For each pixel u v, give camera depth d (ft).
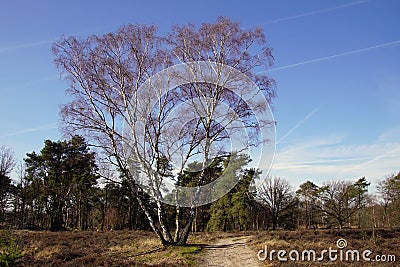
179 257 56.29
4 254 43.06
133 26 68.33
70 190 153.58
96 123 67.51
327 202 195.72
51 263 51.01
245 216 137.90
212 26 67.62
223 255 59.06
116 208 173.68
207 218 154.51
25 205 164.55
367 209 188.03
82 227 169.27
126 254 61.52
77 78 67.56
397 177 173.78
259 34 67.31
